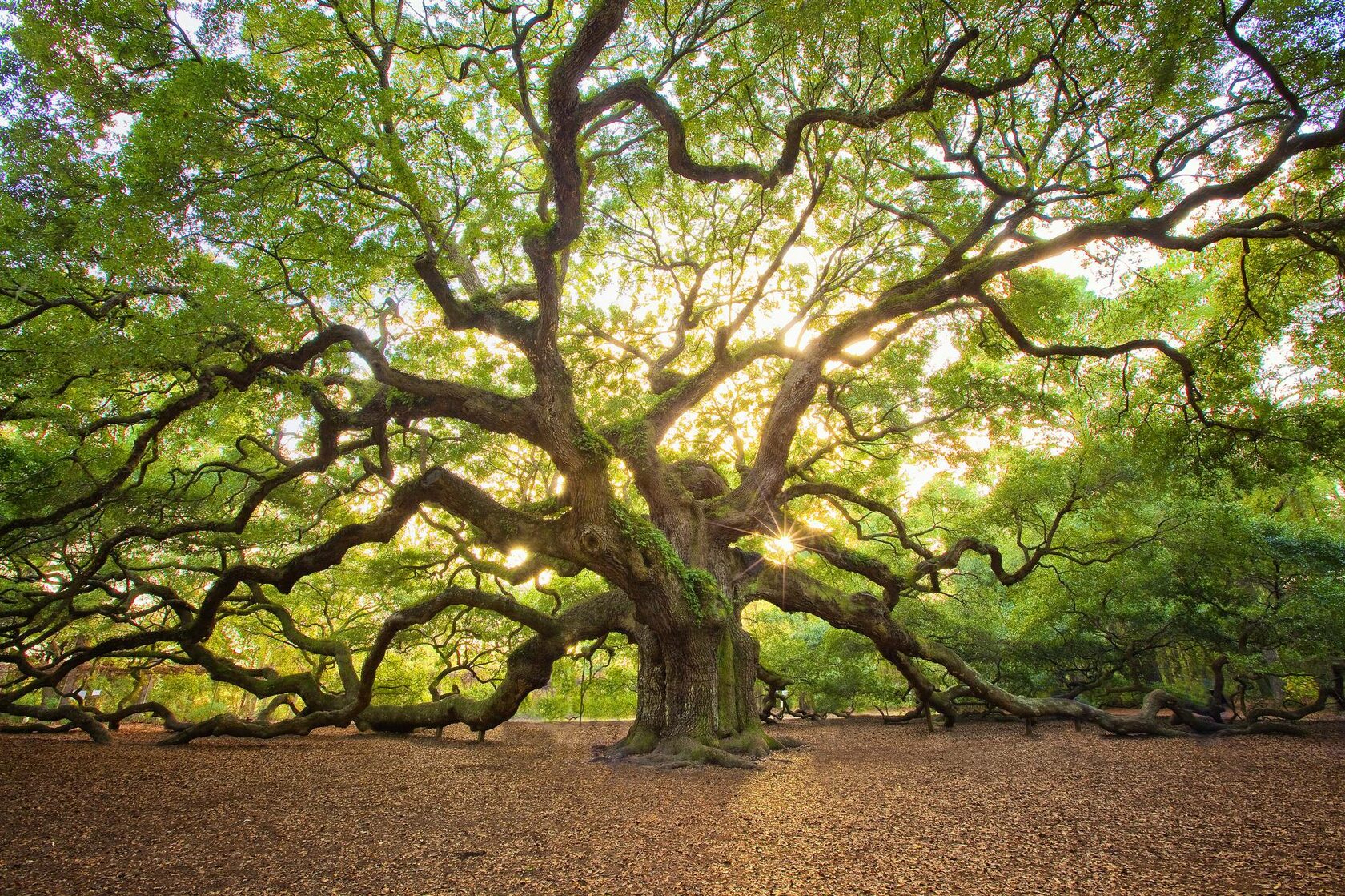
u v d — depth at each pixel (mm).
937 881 6383
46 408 14789
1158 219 14594
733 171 12336
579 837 8336
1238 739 18047
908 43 13414
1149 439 18438
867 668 29641
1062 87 13648
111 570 22906
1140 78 12945
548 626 17859
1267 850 7098
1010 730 22828
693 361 24609
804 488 20094
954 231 18250
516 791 11672
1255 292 18406
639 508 25516
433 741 21297
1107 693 26516
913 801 10438
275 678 22953
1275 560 22625
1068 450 23641
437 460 23188
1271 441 17531
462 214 13555
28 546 18391
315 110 10359
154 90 10570
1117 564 24062
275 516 23703
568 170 10906
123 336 11891
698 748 14641
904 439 23359
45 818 9305
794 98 16797
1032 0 12344
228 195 10930
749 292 22547
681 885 6410
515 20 12016
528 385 20609
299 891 6254
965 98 14602
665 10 14250
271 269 12445
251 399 15945
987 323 20359
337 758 16469
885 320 17422
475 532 25344
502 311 13555
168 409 13812
